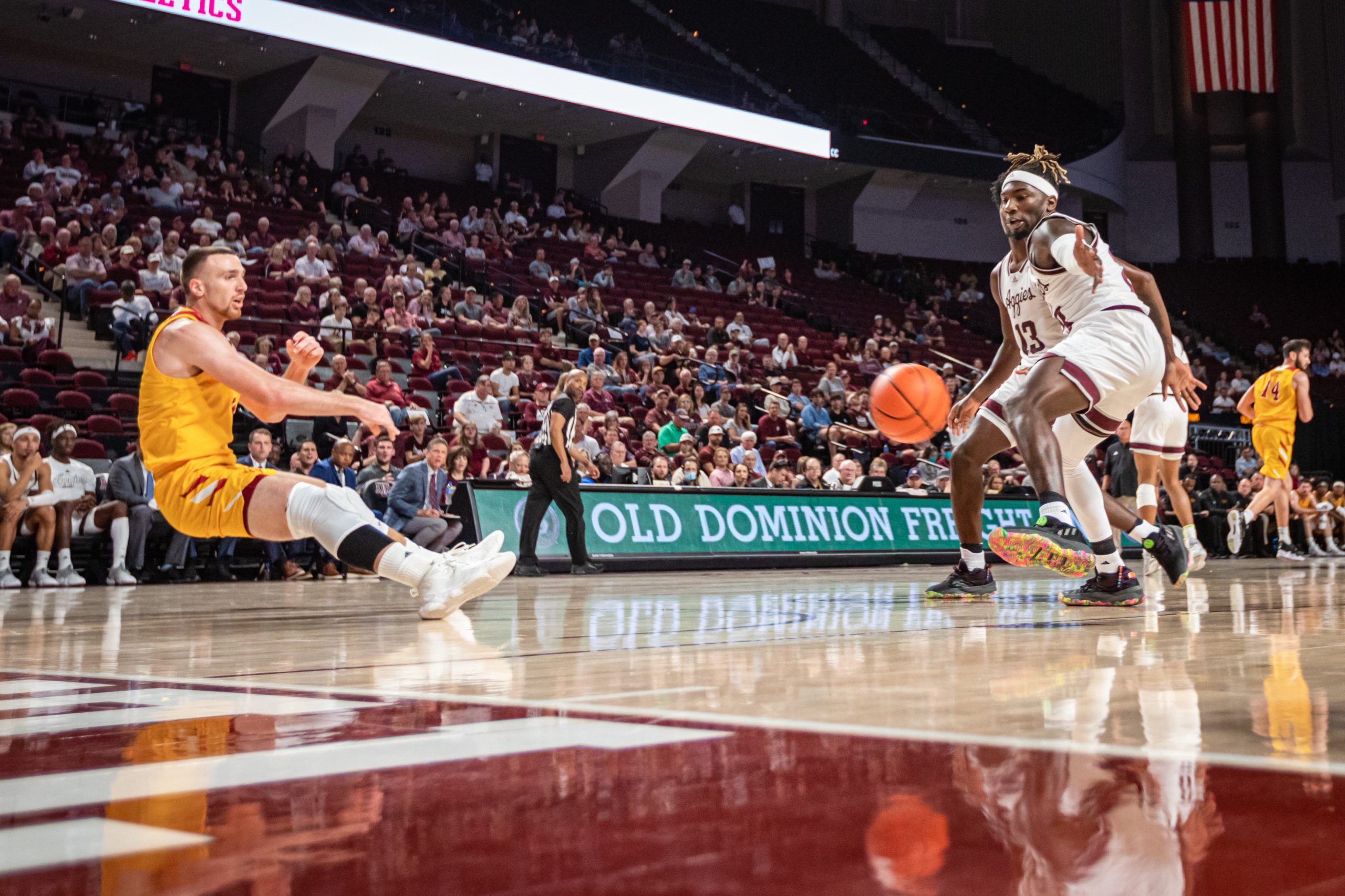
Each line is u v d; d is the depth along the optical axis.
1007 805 0.76
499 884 0.59
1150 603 3.43
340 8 15.45
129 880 0.61
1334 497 14.03
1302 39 24.30
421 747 1.04
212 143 15.96
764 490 8.16
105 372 9.02
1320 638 2.15
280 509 2.72
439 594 2.80
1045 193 3.48
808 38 23.09
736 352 13.41
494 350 12.02
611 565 7.18
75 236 10.90
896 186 21.98
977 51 24.83
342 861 0.64
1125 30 24.59
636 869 0.62
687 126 18.16
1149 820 0.72
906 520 8.89
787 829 0.71
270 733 1.14
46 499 5.97
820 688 1.44
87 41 15.52
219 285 2.83
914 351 17.83
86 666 1.86
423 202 16.05
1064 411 3.22
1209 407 19.66
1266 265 23.62
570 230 17.89
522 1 19.62
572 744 1.04
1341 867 0.60
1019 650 1.94
